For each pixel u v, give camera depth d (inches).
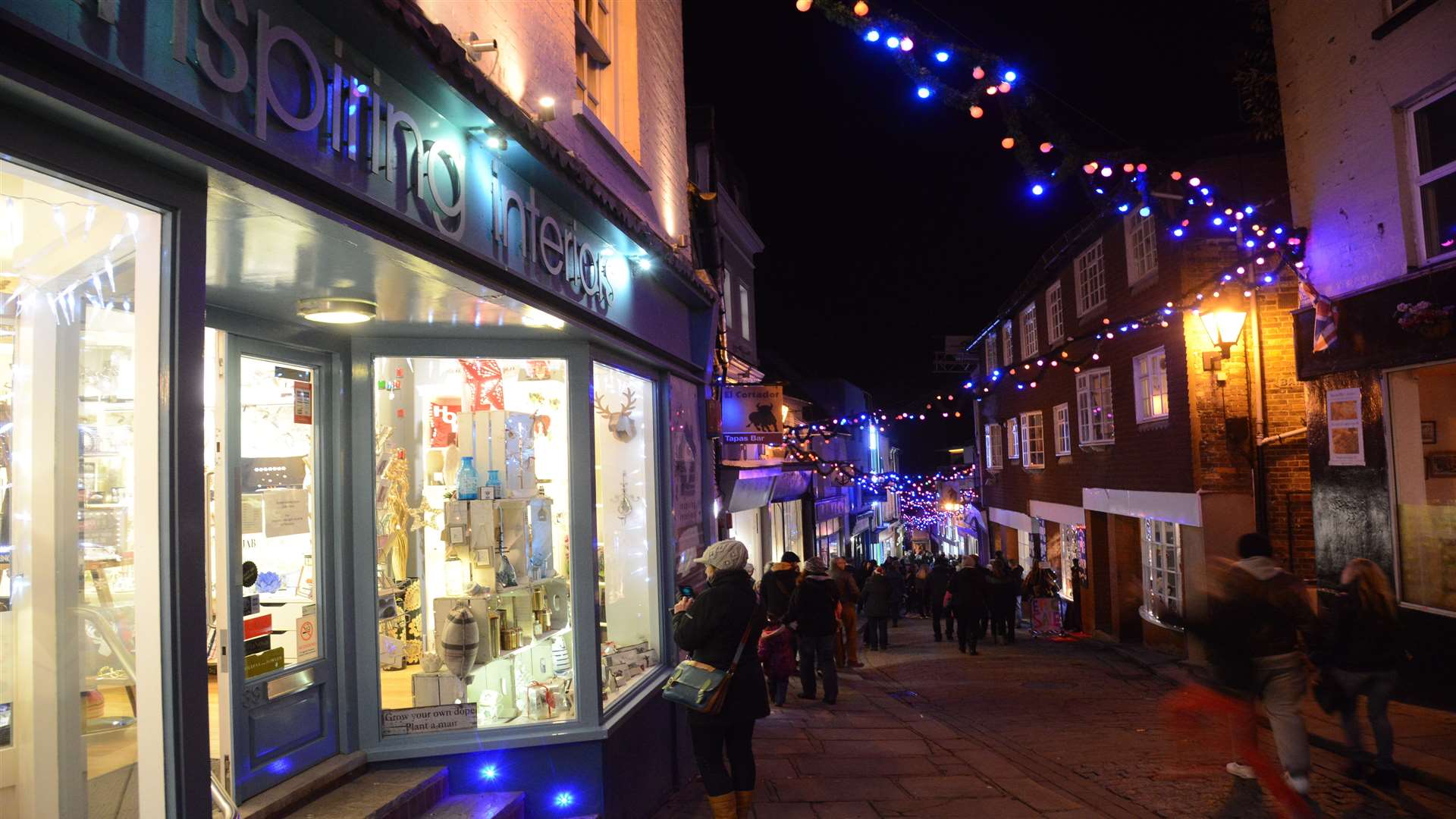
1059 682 506.9
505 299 187.9
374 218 141.6
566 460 238.1
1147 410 622.8
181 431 107.0
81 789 108.9
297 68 123.5
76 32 88.0
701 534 348.2
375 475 220.2
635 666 270.2
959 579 653.3
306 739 197.2
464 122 169.0
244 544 188.1
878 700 447.8
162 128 100.0
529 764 217.9
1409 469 362.6
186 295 108.7
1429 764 271.3
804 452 754.8
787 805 253.3
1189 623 247.3
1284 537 519.8
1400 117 358.3
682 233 363.6
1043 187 334.6
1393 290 359.9
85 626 109.1
